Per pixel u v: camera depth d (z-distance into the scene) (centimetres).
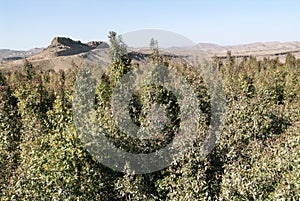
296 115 1288
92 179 688
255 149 906
